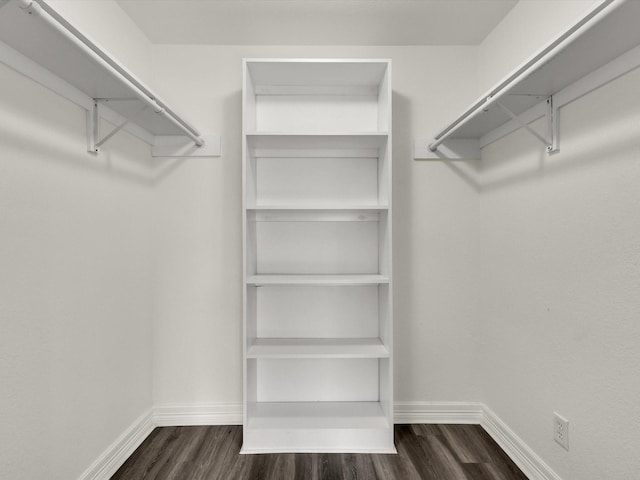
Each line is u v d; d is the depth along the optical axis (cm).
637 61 124
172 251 245
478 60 250
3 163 125
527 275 192
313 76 234
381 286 239
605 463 139
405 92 250
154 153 243
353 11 211
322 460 203
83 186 169
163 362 245
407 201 249
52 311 148
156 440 224
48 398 146
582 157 152
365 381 250
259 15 215
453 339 248
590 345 147
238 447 216
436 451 212
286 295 249
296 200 250
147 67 240
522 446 194
